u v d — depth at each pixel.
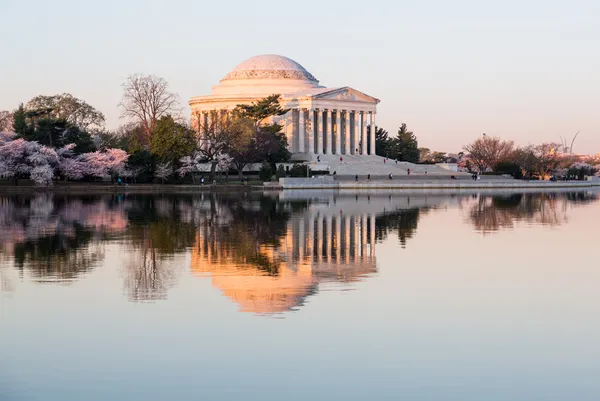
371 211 98.06
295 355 30.09
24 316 35.88
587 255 55.56
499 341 31.97
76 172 156.50
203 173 195.62
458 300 39.28
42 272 47.38
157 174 165.38
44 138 163.25
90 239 64.56
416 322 34.81
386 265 50.56
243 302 38.66
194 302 38.66
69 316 35.84
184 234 68.56
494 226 77.62
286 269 48.75
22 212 93.94
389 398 26.00
